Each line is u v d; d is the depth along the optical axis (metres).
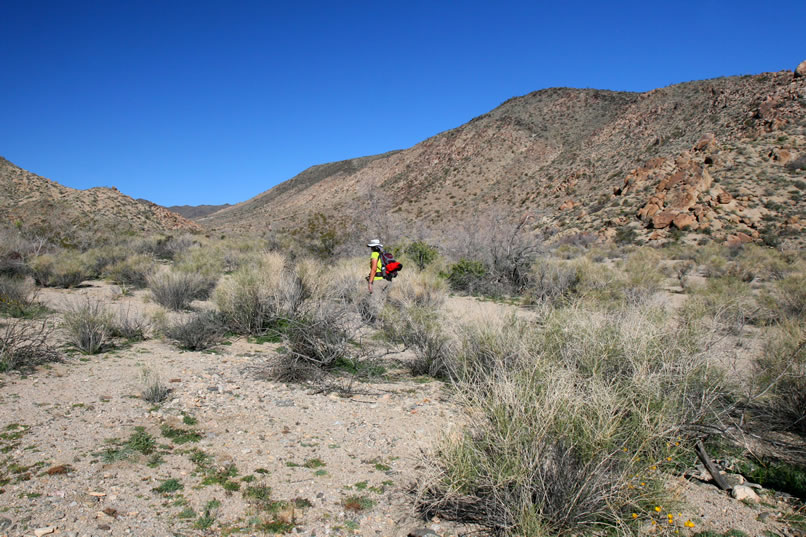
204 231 71.38
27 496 3.61
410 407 6.15
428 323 8.30
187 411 5.65
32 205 51.22
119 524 3.38
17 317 9.95
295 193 185.38
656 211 42.66
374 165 149.62
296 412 5.87
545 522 3.31
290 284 10.32
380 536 3.45
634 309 6.47
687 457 4.51
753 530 3.45
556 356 5.54
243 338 9.61
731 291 13.96
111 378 6.70
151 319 10.06
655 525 3.37
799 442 5.00
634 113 92.44
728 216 38.91
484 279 16.98
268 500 3.84
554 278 14.61
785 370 5.46
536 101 129.12
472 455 3.71
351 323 9.21
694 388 4.80
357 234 26.55
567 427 3.53
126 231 42.12
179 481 4.06
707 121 69.50
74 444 4.57
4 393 5.78
